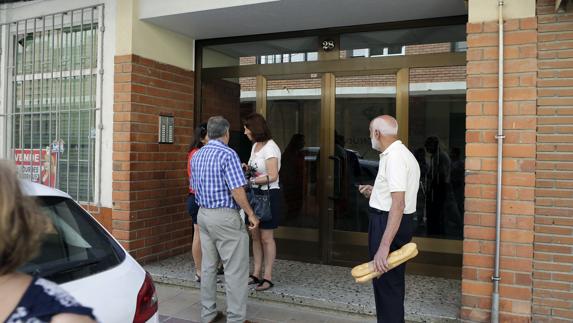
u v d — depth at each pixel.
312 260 5.48
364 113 5.22
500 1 3.57
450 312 3.96
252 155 4.57
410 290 4.54
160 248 5.55
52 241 2.29
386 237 3.01
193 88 6.02
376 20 5.03
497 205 3.58
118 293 2.16
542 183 3.54
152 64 5.36
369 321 4.04
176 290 4.82
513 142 3.56
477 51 3.67
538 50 3.52
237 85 5.87
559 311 3.51
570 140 3.46
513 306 3.58
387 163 3.14
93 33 5.45
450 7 4.55
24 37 5.84
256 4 4.61
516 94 3.56
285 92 5.62
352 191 5.28
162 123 5.51
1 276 1.15
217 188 3.61
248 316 4.14
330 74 5.36
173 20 5.18
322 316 4.15
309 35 5.46
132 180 5.13
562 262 3.50
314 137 5.45
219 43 5.91
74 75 5.59
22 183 1.23
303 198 5.52
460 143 4.86
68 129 5.60
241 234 3.68
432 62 4.93
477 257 3.67
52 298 1.13
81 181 5.56
